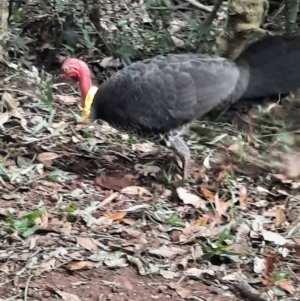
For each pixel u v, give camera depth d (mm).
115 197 5148
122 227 4793
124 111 5258
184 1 8531
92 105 5453
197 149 5867
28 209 4910
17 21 7516
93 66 7340
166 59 5371
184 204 5129
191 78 5223
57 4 7305
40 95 6242
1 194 5066
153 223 4887
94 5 7418
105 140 5980
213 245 4621
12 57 7137
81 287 4141
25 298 3994
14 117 6004
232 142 5977
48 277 4215
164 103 5188
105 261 4398
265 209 5195
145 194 5234
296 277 4434
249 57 5426
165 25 7609
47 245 4516
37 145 5738
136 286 4195
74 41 7414
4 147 5633
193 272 4363
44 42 7406
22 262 4340
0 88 6344
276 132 6223
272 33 7797
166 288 4203
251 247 4719
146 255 4508
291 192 5434
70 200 5066
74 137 5941
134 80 5230
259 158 5754
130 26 8023
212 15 7469
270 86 5320
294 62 5387
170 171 5496
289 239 4820
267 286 4305
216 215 4996
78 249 4504
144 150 5883
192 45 7523
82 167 5527
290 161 5766
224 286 4277
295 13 7086
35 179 5293
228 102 5316
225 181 5410
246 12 6480
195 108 5227
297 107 6457
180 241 4691
